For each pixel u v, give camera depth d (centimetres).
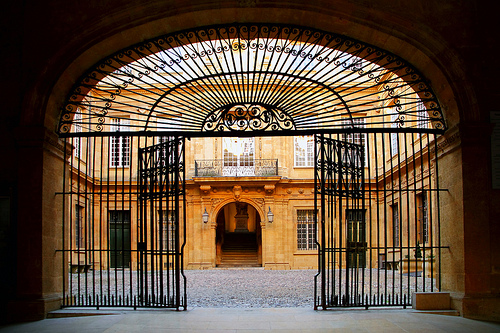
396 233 1975
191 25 823
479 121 757
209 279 1752
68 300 867
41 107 779
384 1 771
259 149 2508
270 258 2417
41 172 770
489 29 782
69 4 793
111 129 2234
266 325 679
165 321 705
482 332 632
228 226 3453
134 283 1503
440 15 781
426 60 795
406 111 830
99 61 845
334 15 777
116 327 663
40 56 787
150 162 829
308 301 1085
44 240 770
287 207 2466
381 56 846
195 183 2444
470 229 748
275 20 817
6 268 760
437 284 865
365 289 1245
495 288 741
